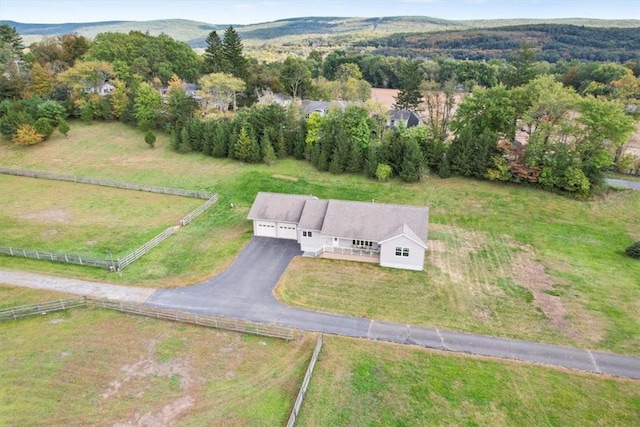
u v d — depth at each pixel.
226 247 45.19
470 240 46.53
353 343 30.98
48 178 63.84
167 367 28.62
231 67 93.75
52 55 106.56
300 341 31.14
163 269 40.88
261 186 60.09
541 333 32.19
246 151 66.81
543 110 58.12
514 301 36.03
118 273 39.88
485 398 26.34
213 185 60.91
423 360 29.38
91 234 47.59
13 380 27.56
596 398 26.39
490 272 40.47
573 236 47.47
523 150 58.00
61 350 30.11
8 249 42.88
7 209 53.38
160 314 33.56
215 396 26.39
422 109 89.75
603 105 54.25
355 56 149.00
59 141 76.56
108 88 93.94
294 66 101.50
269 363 29.08
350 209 44.34
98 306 34.88
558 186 56.53
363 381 27.53
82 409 25.44
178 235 47.50
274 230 47.19
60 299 35.78
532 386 27.23
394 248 40.78
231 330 32.19
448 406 25.78
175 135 72.44
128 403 25.84
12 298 35.88
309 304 35.66
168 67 104.50
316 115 66.75
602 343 31.14
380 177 60.22
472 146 60.03
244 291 37.44
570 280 39.19
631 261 42.59
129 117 81.81
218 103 82.31
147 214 52.81
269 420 24.81
